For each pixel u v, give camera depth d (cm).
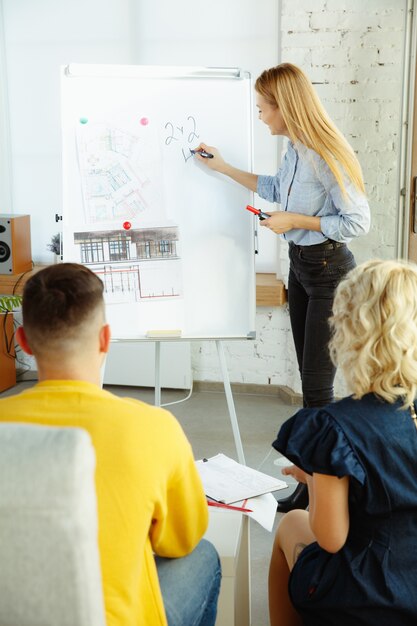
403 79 388
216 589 169
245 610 207
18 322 469
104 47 454
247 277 315
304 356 306
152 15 444
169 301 313
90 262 309
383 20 385
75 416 137
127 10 446
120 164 308
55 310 141
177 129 310
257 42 435
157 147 309
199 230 312
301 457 158
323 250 292
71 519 110
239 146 312
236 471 212
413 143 387
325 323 299
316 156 287
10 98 470
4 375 459
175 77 308
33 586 114
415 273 163
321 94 399
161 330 313
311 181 290
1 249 443
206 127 311
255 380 457
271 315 445
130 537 135
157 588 146
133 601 136
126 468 136
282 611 200
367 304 160
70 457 109
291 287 316
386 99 391
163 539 156
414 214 392
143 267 311
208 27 439
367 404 161
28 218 457
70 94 306
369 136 397
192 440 391
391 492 156
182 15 441
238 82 310
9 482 110
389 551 159
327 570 164
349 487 159
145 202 310
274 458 369
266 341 449
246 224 313
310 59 398
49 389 140
